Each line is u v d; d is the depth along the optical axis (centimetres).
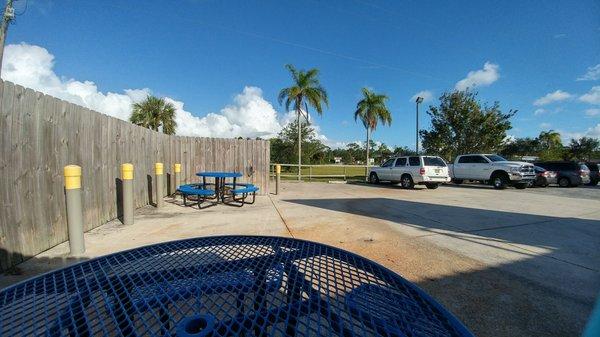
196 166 977
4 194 322
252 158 1030
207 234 490
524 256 404
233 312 111
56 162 409
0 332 95
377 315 110
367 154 2383
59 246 402
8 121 328
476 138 2086
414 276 333
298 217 643
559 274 344
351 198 991
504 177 1446
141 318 106
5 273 315
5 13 874
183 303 117
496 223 614
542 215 712
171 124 2777
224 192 883
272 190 1247
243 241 200
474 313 257
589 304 274
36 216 369
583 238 501
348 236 495
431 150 2300
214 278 139
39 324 101
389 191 1266
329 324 103
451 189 1406
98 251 389
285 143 3522
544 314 256
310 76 2144
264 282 135
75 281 134
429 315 111
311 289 129
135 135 691
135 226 537
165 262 159
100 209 537
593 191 1402
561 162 1766
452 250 427
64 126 428
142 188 738
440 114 2236
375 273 148
